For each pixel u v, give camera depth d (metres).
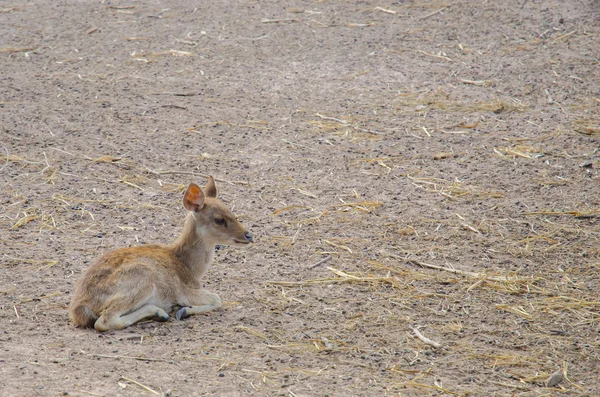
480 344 10.06
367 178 15.25
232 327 10.23
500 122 17.53
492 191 14.71
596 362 9.72
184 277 10.67
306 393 8.67
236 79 19.78
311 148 16.45
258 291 11.31
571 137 16.73
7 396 8.19
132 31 22.69
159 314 10.24
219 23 23.17
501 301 11.23
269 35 22.30
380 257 12.46
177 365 9.12
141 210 13.83
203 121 17.56
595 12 22.94
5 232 12.83
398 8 23.95
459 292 11.45
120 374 8.82
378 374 9.23
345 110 18.22
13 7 24.66
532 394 8.95
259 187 14.82
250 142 16.66
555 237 13.16
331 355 9.65
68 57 20.95
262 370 9.16
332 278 11.73
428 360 9.62
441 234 13.23
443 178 15.23
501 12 23.33
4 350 9.27
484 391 8.97
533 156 15.98
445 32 22.25
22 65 20.41
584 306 11.09
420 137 16.92
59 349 9.36
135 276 10.06
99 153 15.98
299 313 10.73
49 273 11.54
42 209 13.68
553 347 10.05
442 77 19.75
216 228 10.73
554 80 19.39
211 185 11.42
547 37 21.66
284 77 19.89
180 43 21.86
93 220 13.38
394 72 20.05
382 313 10.80
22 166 15.32
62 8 24.52
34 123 17.20
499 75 19.75
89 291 10.00
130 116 17.70
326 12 23.83
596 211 13.91
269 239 12.95
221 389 8.65
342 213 13.91
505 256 12.59
